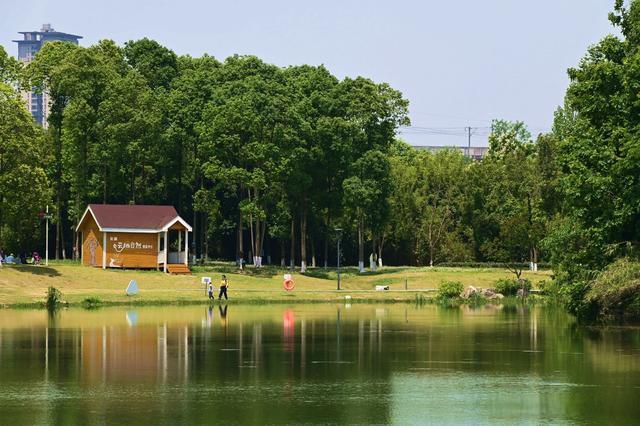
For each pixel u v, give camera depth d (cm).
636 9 9769
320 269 18188
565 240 9925
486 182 19438
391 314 11500
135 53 18250
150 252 15788
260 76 17112
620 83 9331
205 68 18100
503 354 7700
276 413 5469
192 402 5750
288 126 16600
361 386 6281
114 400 5794
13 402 5734
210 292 13112
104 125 16500
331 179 17775
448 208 19700
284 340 8575
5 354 7600
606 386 6281
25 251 18050
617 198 9012
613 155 9069
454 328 9700
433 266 19462
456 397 5928
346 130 17088
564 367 7038
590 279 9531
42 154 15938
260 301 13325
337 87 17662
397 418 5359
